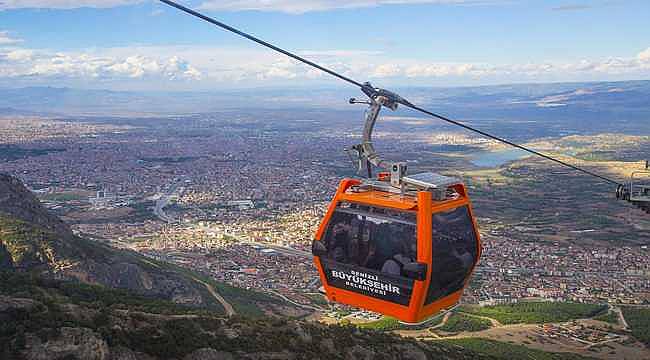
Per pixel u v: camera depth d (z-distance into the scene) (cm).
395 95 1817
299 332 5881
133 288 10000
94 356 3716
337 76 1725
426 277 1631
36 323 3709
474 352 8519
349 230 1784
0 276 5522
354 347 6203
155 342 4406
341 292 1825
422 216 1648
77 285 6156
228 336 5066
